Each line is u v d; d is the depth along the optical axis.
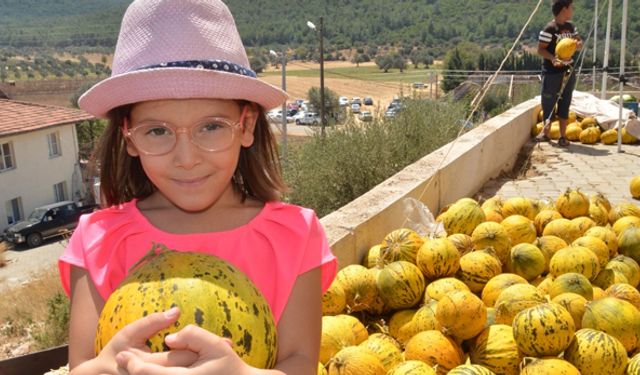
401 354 4.04
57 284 22.41
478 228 5.41
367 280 4.58
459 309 3.86
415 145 11.15
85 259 2.30
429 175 7.08
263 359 1.93
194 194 2.18
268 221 2.39
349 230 5.13
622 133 12.18
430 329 4.16
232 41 2.24
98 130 42.31
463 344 4.14
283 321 2.25
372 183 10.45
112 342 1.76
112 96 2.14
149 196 2.56
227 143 2.19
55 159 40.22
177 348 1.72
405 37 110.88
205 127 2.16
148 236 2.34
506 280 4.62
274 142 2.63
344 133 11.00
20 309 19.72
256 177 2.54
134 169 2.58
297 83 77.94
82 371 1.75
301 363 2.17
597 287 4.80
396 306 4.56
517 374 3.78
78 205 36.19
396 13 122.94
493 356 3.79
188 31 2.13
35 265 30.33
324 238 2.48
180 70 2.01
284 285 2.28
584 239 5.28
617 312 3.95
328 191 10.55
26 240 33.69
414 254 4.94
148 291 1.89
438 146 11.10
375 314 4.74
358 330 4.11
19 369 4.05
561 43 11.45
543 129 12.25
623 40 11.38
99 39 199.38
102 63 150.88
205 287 1.89
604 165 10.60
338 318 4.11
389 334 4.52
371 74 80.81
